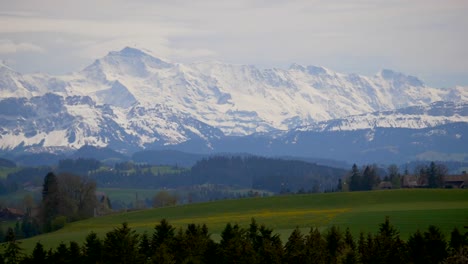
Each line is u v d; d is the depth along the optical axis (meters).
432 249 162.50
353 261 158.50
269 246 168.50
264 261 166.38
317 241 172.12
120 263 169.38
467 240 164.12
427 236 165.88
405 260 162.75
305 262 163.38
